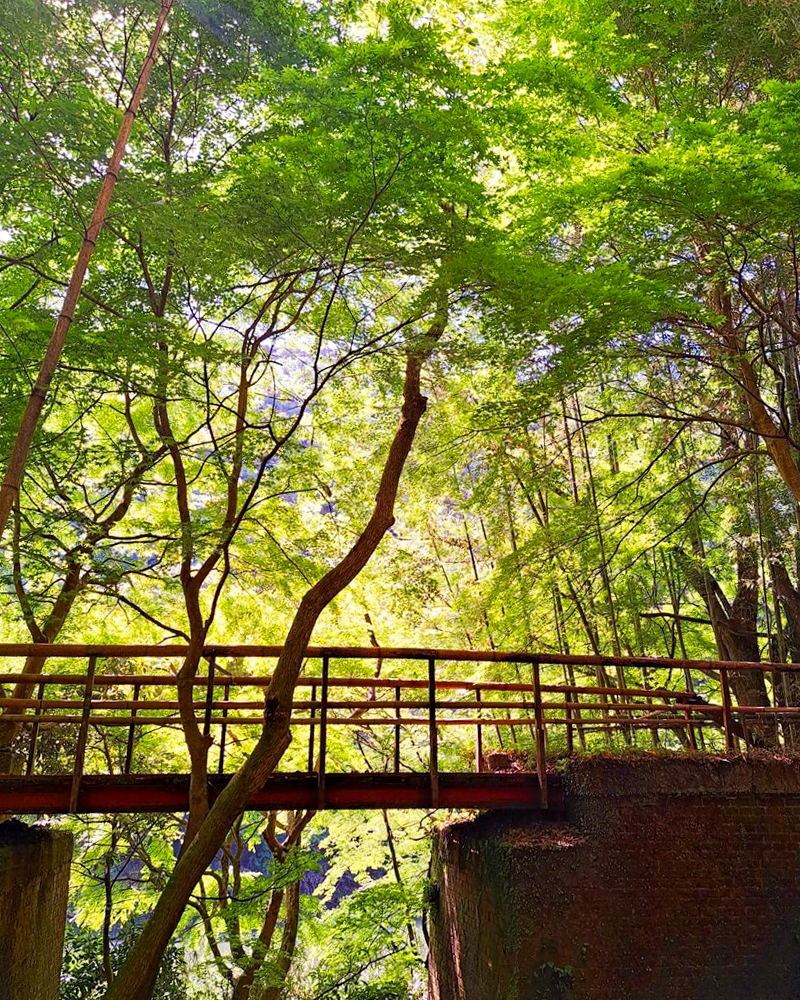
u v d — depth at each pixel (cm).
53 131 515
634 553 988
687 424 950
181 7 580
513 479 954
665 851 585
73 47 582
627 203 622
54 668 879
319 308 743
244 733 904
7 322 559
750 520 973
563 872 565
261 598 909
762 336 698
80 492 795
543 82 605
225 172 563
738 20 682
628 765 607
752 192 552
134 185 527
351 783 594
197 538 577
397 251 565
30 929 549
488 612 961
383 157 525
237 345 822
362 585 1004
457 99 541
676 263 722
